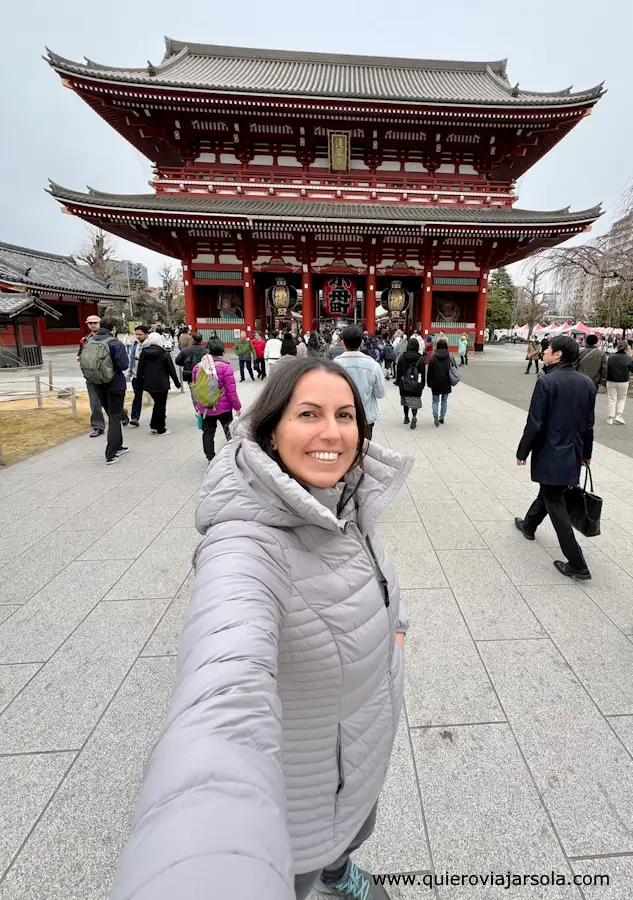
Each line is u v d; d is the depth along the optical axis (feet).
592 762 6.23
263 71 85.10
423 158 74.02
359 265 73.87
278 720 2.40
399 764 6.21
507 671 7.89
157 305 186.70
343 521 3.37
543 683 7.63
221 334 74.23
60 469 19.40
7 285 75.25
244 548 3.07
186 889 1.50
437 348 26.45
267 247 72.18
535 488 17.03
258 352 44.86
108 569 11.41
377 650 3.49
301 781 3.30
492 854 5.16
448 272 74.13
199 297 74.54
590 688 7.51
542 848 5.21
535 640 8.68
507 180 84.17
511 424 27.84
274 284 77.82
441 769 6.14
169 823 1.77
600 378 27.96
